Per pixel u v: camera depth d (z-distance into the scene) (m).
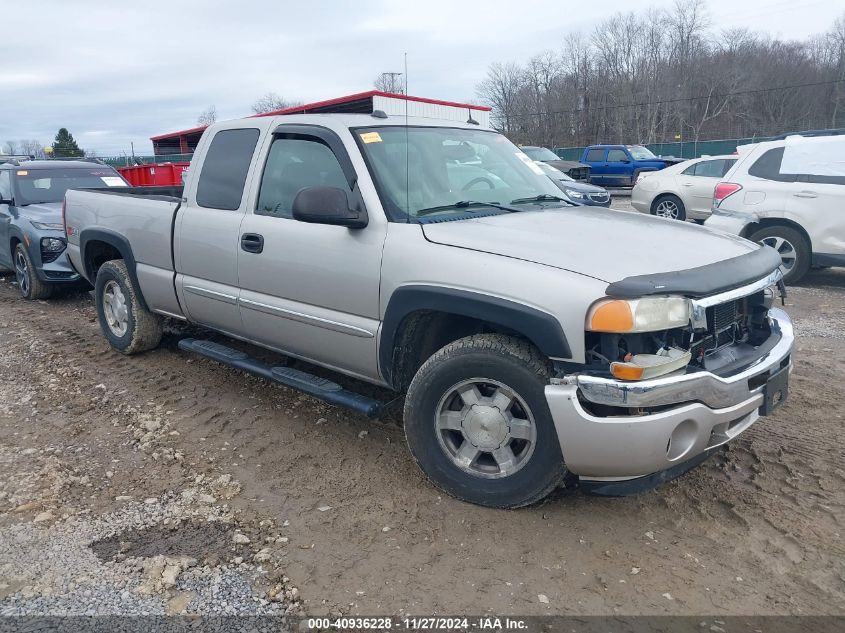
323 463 3.93
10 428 4.46
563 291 2.94
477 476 3.36
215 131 4.77
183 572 2.94
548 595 2.78
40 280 8.29
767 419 4.37
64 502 3.52
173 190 6.87
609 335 2.92
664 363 2.87
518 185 4.42
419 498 3.52
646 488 3.06
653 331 2.89
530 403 3.13
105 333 5.98
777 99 55.41
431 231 3.49
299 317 4.03
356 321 3.74
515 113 50.22
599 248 3.23
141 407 4.76
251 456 4.02
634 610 2.68
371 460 3.95
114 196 5.65
